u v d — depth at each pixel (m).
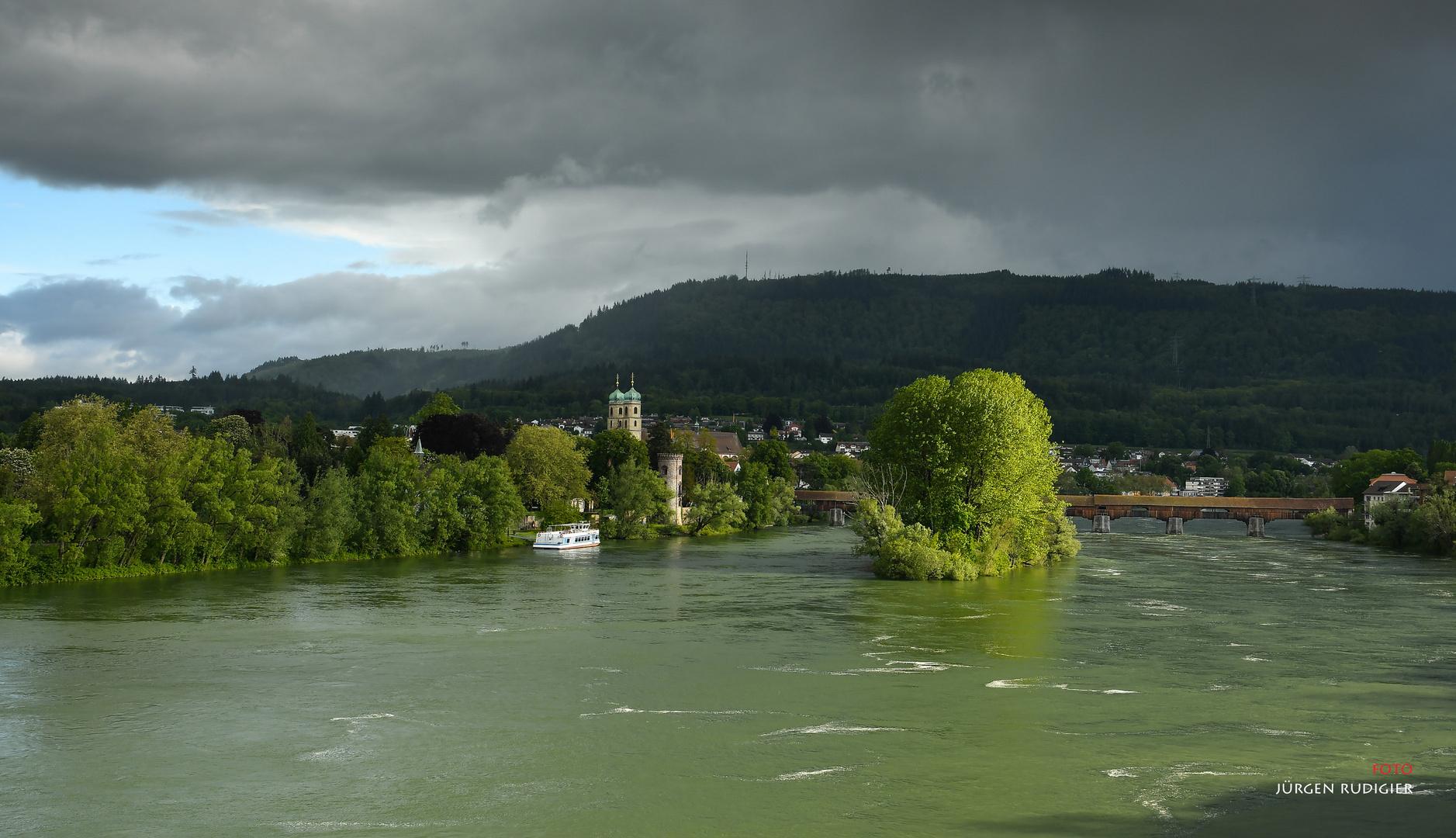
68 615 90.75
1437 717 58.00
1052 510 152.25
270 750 51.44
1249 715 58.41
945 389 134.62
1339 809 43.56
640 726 55.66
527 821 42.31
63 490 113.69
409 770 48.47
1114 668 70.56
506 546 173.12
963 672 69.19
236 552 133.12
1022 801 44.56
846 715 58.09
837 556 158.25
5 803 44.22
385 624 87.75
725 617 92.88
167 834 40.94
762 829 41.53
